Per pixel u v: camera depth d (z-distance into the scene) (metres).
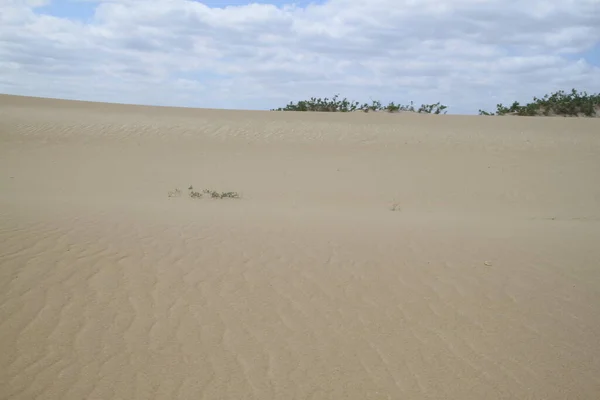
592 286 7.84
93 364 5.21
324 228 10.97
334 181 20.98
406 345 5.93
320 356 5.61
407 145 26.81
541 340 6.15
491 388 5.19
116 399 4.70
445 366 5.55
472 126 31.09
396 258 8.80
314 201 17.89
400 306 6.91
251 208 14.64
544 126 31.48
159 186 19.05
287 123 30.20
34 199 13.80
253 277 7.57
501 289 7.60
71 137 25.75
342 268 8.15
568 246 10.20
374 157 24.83
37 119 28.17
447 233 11.09
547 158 25.38
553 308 7.02
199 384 5.00
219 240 9.31
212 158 23.73
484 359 5.71
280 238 9.72
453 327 6.39
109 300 6.55
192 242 9.07
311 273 7.86
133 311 6.33
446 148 26.48
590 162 24.92
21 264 7.34
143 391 4.84
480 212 17.22
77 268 7.40
